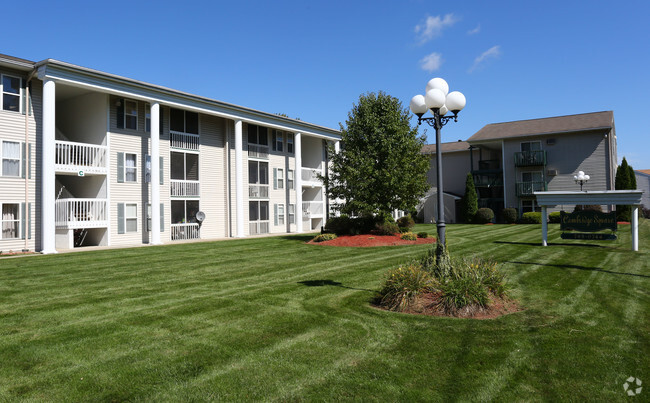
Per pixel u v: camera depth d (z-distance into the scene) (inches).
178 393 162.6
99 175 778.2
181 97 842.8
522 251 601.0
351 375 177.0
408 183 702.5
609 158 1251.8
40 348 212.2
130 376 178.2
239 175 957.8
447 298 266.4
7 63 632.4
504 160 1396.4
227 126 1011.3
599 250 592.4
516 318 255.4
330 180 817.5
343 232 836.6
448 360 191.6
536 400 153.0
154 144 794.8
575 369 179.0
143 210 833.5
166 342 220.4
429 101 299.9
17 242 660.1
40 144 695.1
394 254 584.7
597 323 244.2
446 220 1528.1
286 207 1171.9
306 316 266.8
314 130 1179.3
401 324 246.5
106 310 286.0
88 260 544.1
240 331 237.8
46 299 320.2
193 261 530.9
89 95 804.6
